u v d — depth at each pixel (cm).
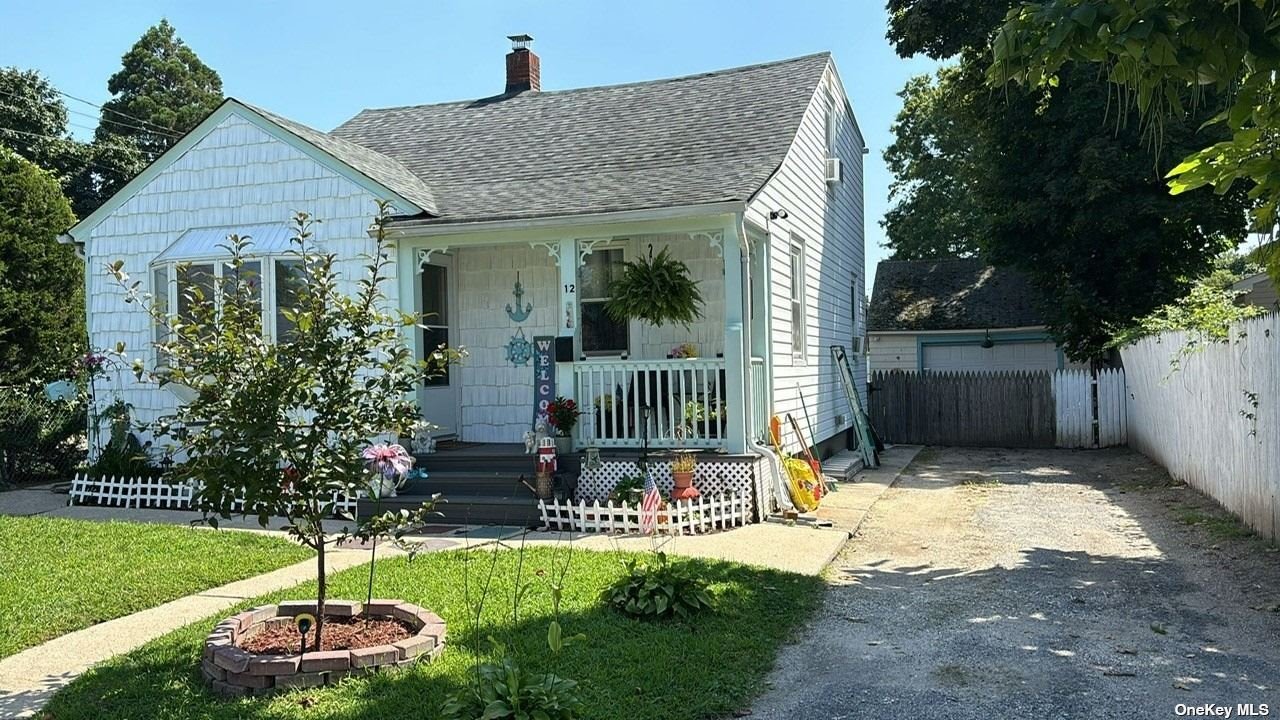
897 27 2114
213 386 527
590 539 936
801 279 1408
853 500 1208
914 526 1037
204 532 967
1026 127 2036
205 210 1209
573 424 1063
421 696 477
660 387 1075
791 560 832
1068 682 521
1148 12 462
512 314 1254
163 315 562
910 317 2577
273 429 513
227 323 539
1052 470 1563
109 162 3812
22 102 3566
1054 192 1962
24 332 1630
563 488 1035
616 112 1453
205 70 4722
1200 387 1155
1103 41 478
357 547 903
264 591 731
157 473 1205
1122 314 2017
